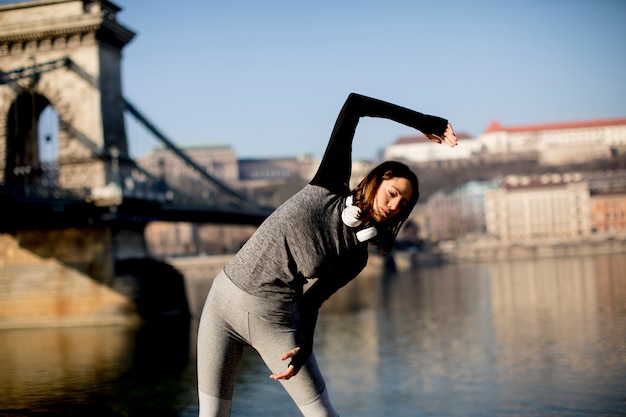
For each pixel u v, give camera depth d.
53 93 34.78
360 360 17.20
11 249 33.38
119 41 35.75
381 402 12.76
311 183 3.43
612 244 121.94
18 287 33.12
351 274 3.48
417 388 13.72
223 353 3.42
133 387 14.91
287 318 3.39
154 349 21.47
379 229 3.43
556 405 11.80
